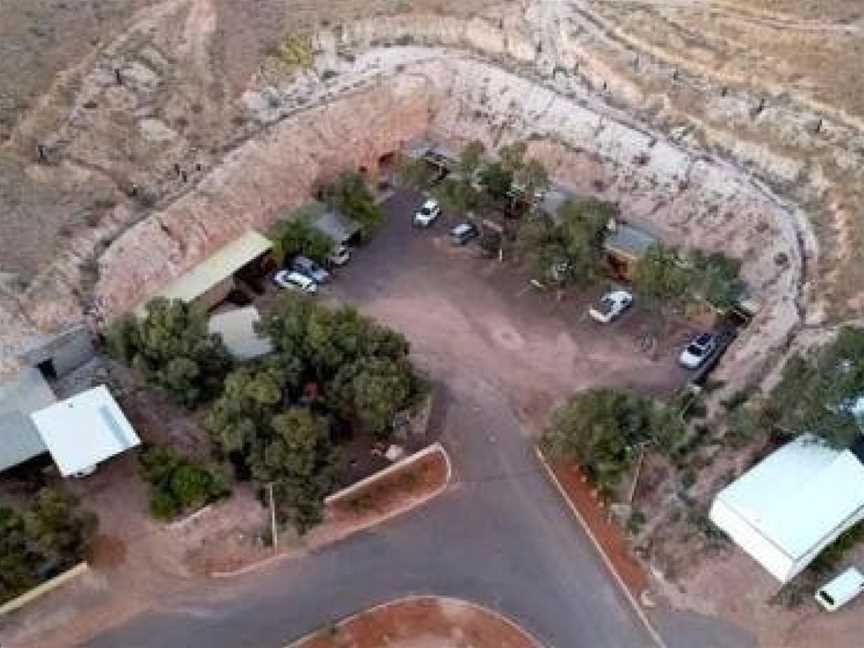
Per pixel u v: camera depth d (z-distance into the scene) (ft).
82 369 278.46
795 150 328.29
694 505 251.19
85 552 238.27
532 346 296.30
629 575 241.35
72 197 303.27
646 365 291.38
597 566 243.19
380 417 253.24
